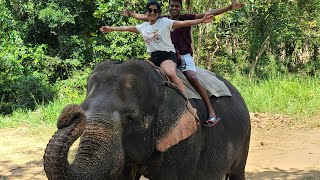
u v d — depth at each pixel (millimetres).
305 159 8430
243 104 5301
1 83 14195
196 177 4398
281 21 17391
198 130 4176
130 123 3436
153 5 4254
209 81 4781
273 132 10578
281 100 12914
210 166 4516
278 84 14305
